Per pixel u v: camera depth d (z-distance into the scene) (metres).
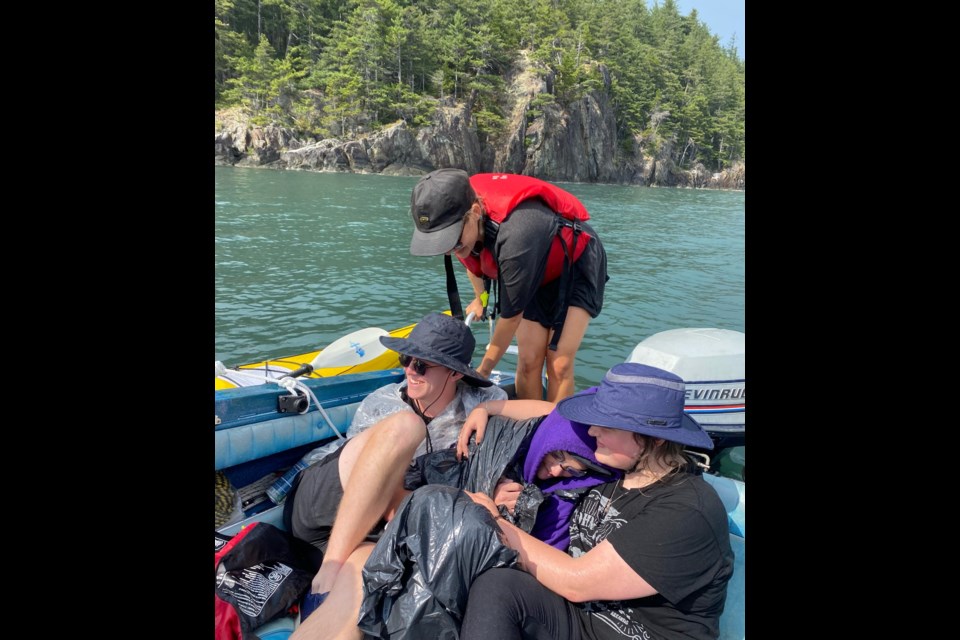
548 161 60.72
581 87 64.81
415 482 2.48
